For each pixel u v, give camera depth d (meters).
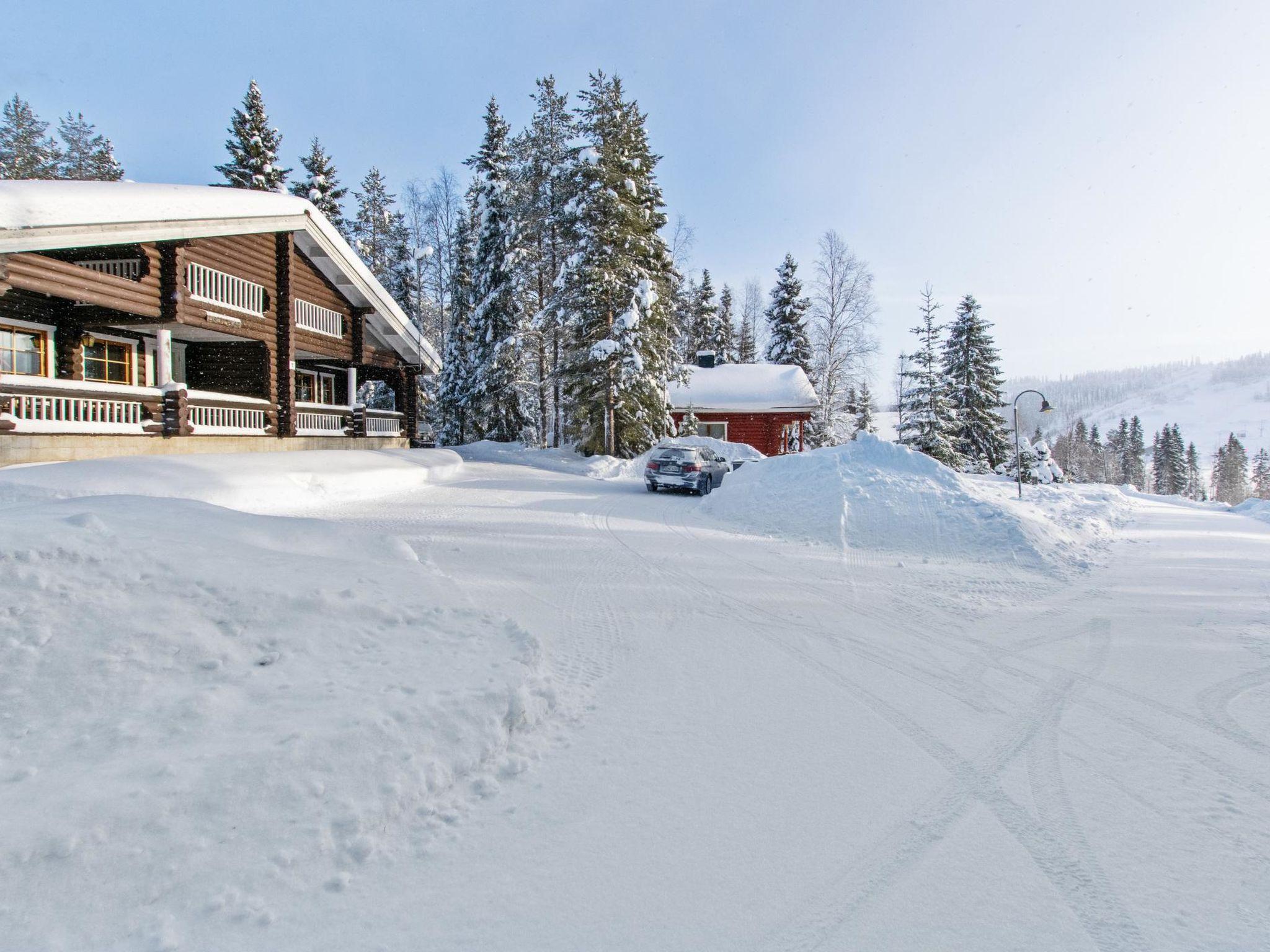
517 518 11.36
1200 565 9.18
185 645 3.63
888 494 11.04
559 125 30.67
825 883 2.54
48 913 2.14
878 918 2.35
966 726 3.99
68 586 3.73
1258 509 17.94
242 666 3.66
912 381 35.75
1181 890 2.54
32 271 10.69
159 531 4.79
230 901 2.29
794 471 12.77
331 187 35.47
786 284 43.16
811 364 41.97
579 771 3.37
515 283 28.00
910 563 9.06
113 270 13.74
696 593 7.09
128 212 11.57
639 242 23.89
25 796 2.54
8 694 3.09
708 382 34.97
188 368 17.45
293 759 2.87
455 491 14.68
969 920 2.35
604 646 5.27
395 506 12.18
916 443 32.81
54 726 3.01
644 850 2.72
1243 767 3.52
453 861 2.62
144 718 3.10
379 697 3.52
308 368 22.23
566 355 26.27
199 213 13.12
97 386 11.55
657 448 18.11
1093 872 2.64
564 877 2.54
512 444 26.64
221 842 2.48
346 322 20.53
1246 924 2.35
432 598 4.98
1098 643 5.67
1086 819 3.02
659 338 24.44
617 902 2.40
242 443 15.09
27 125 33.59
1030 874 2.62
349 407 20.34
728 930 2.27
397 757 3.08
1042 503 15.25
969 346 35.91
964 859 2.71
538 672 4.33
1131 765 3.54
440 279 38.94
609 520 11.88
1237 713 4.22
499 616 5.00
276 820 2.62
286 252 16.91
